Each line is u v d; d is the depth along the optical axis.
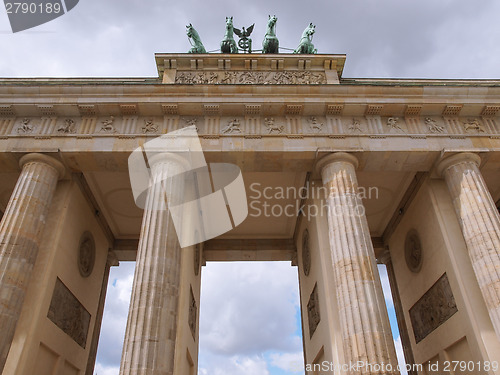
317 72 38.06
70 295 32.88
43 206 29.28
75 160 31.45
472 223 28.67
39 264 28.97
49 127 32.22
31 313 26.91
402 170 33.12
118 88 32.41
